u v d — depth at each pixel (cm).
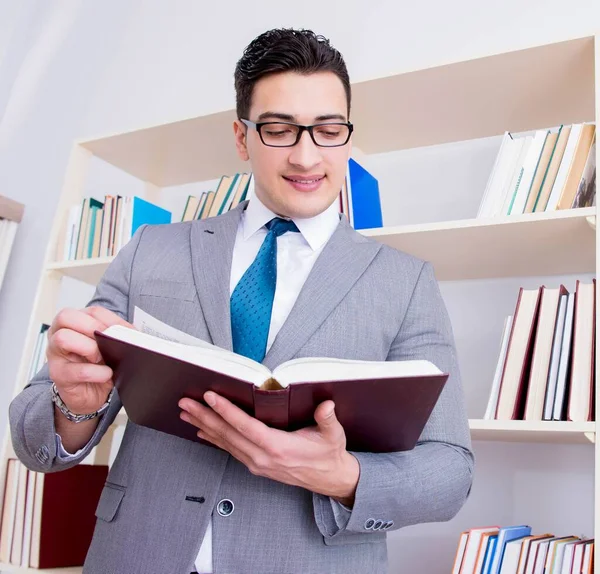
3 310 267
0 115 295
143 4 277
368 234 162
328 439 80
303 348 100
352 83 170
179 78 258
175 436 100
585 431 128
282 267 113
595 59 143
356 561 96
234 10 253
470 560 137
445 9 211
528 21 197
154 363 76
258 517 93
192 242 115
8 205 265
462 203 193
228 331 103
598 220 136
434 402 80
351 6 227
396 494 88
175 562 91
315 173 108
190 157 216
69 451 100
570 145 150
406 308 109
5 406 252
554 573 129
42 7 298
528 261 169
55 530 181
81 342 81
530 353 145
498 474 171
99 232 202
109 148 214
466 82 165
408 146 201
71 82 286
